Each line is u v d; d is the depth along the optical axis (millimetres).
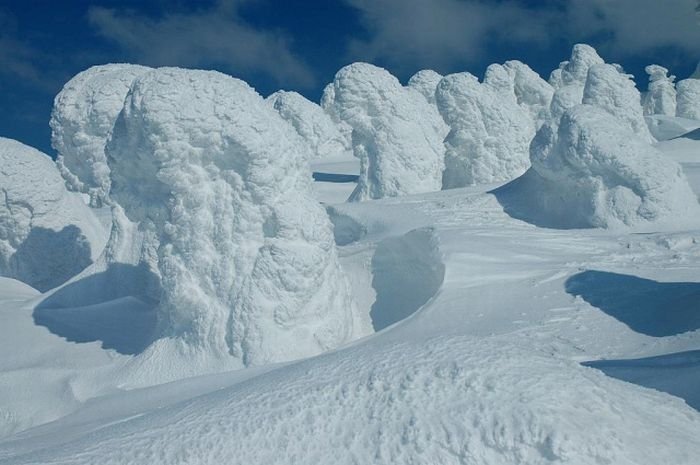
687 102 54375
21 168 18969
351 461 4883
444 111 24375
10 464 6008
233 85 11773
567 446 4355
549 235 15156
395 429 4930
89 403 11031
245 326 11305
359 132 22891
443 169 23219
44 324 13891
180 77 11570
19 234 19188
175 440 5551
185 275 11773
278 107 42875
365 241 15844
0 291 17016
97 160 23406
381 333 11578
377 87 22203
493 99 24203
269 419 5422
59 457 5898
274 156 11609
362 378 5531
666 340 8898
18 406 11273
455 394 5023
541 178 17625
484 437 4617
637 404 5008
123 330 13930
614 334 9625
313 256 11539
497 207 17906
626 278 11812
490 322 10680
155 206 12586
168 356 11891
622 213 15281
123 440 5906
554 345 9359
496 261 13125
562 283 11977
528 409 4656
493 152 24172
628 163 15359
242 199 11656
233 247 11672
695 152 26797
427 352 5672
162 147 11445
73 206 20234
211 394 7094
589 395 4855
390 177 22250
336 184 31922
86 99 22797
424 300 13969
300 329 11477
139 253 15602
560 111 26797
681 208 15148
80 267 19875
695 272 11758
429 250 14258
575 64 44031
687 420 4953
